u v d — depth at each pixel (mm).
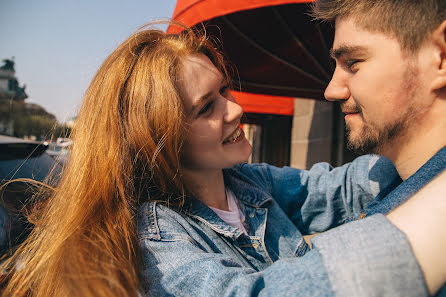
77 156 828
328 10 659
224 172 1085
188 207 870
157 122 788
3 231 1377
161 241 685
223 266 564
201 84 822
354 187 1047
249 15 2457
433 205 381
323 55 2807
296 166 5750
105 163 789
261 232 958
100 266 555
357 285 347
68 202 777
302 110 5547
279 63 2984
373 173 994
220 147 863
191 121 828
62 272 555
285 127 7273
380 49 589
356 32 611
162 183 822
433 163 547
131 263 625
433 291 354
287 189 1182
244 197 1036
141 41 867
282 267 443
